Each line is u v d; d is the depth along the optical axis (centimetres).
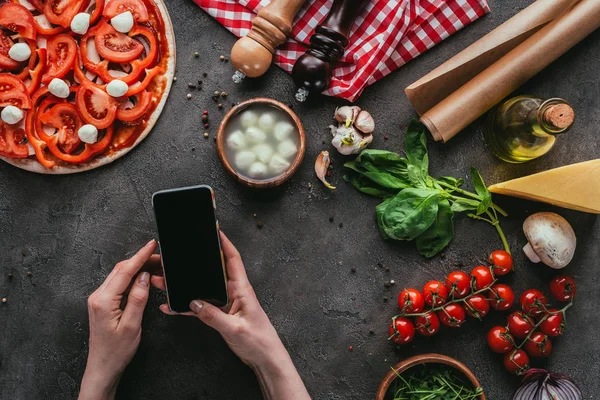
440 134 142
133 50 143
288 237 151
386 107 152
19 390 150
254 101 141
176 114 151
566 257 144
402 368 136
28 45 143
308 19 149
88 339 150
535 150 140
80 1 141
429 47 151
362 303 152
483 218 151
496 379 152
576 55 153
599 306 153
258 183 139
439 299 142
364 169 149
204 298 128
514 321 145
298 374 140
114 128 147
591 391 152
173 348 150
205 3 149
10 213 150
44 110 143
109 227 150
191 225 124
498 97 141
